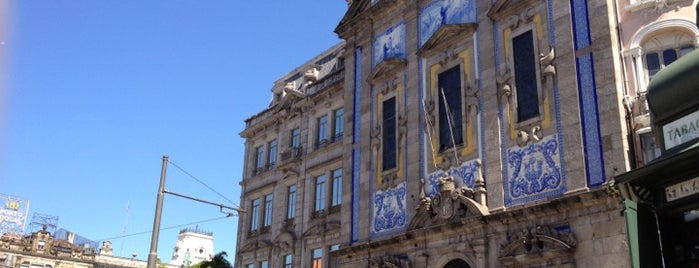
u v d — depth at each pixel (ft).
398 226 84.89
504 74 76.79
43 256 245.24
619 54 67.62
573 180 66.13
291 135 126.11
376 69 95.96
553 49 72.08
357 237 91.66
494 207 73.36
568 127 68.28
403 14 95.04
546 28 73.56
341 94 113.60
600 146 65.00
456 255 75.51
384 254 85.81
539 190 69.41
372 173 92.38
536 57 73.56
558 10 72.79
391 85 93.40
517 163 72.69
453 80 83.97
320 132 118.21
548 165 69.31
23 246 242.78
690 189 29.25
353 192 95.25
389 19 97.71
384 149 91.71
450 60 84.84
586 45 69.26
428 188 82.33
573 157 66.80
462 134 80.02
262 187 127.24
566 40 71.05
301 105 123.03
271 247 118.83
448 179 79.00
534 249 67.31
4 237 239.50
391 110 92.53
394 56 94.02
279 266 115.34
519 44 76.48
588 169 65.51
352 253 90.68
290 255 114.11
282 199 120.98
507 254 69.62
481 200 74.38
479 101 79.15
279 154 126.41
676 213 29.99
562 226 66.28
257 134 136.36
